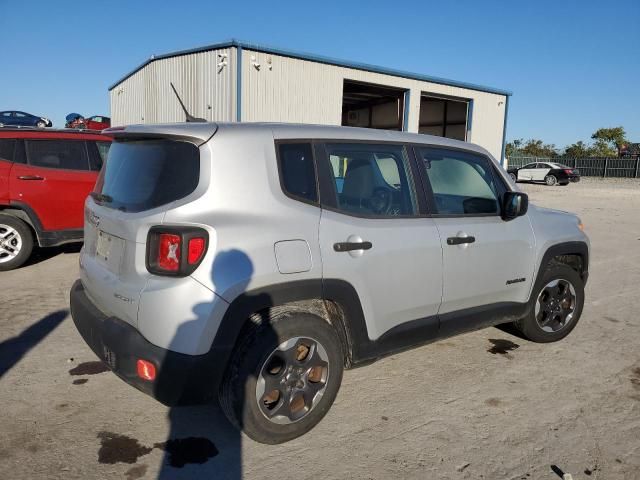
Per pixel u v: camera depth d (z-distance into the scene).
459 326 3.75
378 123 24.34
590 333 4.90
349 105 26.02
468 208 3.84
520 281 4.11
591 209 16.86
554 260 4.59
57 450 2.86
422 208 3.54
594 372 4.02
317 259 2.90
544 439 3.07
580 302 4.65
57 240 6.89
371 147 3.38
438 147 3.76
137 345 2.60
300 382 2.92
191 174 2.71
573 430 3.18
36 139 6.79
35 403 3.36
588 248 4.69
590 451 2.96
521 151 58.00
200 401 2.65
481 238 3.76
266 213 2.78
